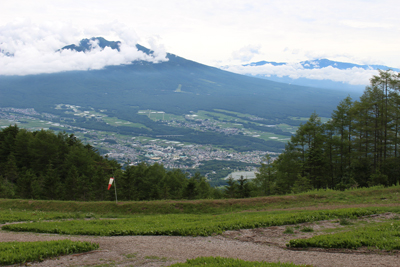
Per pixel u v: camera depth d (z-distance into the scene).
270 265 9.19
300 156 45.03
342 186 37.03
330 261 10.08
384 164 38.97
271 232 15.00
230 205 26.73
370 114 41.59
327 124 44.91
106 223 18.72
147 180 57.72
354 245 11.41
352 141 42.97
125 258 11.07
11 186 49.47
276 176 47.69
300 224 16.55
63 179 56.53
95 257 11.19
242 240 13.65
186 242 13.48
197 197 49.16
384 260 9.88
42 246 11.91
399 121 39.47
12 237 15.03
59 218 22.38
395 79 39.38
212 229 15.46
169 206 26.56
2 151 60.03
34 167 57.78
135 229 15.91
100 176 46.22
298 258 10.64
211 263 9.59
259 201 27.22
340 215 17.86
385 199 25.03
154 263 10.46
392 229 13.70
